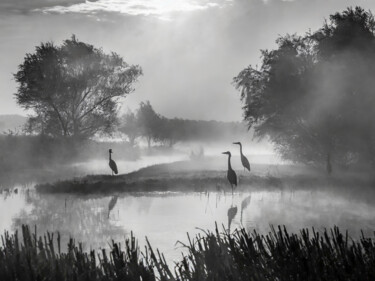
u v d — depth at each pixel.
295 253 7.39
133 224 16.16
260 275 7.11
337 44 35.16
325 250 7.43
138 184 28.02
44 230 15.28
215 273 7.28
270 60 37.62
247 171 35.91
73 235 14.40
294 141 38.38
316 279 6.76
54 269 7.70
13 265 7.88
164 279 7.52
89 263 7.94
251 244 8.02
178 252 11.77
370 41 35.00
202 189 26.42
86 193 25.19
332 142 36.19
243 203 21.02
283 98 36.44
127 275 7.54
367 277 6.59
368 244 7.41
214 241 8.09
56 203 21.64
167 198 23.03
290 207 19.73
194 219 16.98
